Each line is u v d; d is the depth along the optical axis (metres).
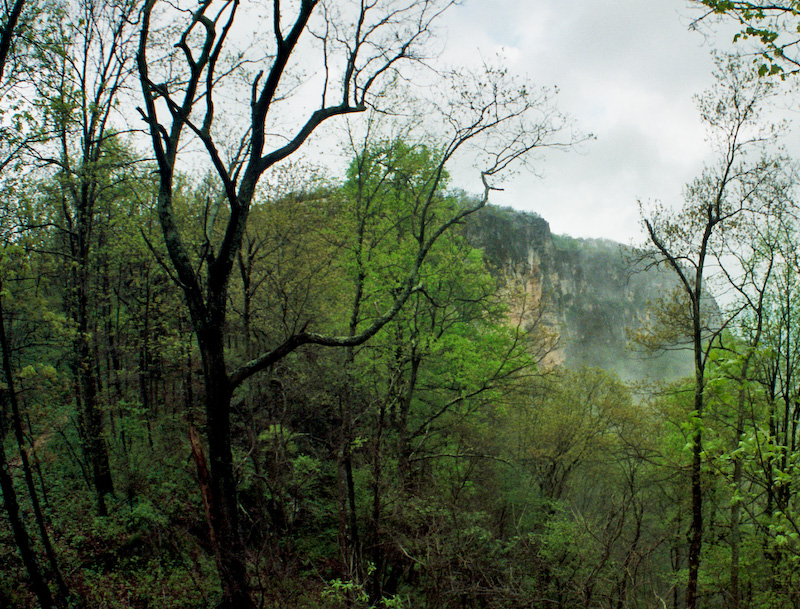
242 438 15.50
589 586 11.18
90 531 11.61
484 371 15.78
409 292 10.11
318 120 8.66
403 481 13.71
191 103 8.11
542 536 13.72
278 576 10.58
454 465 18.02
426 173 15.86
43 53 9.35
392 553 12.66
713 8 4.23
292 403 14.30
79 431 13.48
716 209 12.61
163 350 16.53
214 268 7.61
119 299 18.91
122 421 15.04
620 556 14.85
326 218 15.92
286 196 14.95
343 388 13.55
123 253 17.22
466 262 18.78
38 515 8.19
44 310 10.09
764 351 5.06
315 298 16.09
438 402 19.22
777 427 12.62
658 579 17.20
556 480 20.39
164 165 7.57
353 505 12.72
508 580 11.90
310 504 15.00
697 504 12.49
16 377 8.58
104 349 16.45
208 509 7.56
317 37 8.80
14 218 9.64
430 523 12.88
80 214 13.16
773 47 4.27
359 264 14.56
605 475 22.20
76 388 13.27
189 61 7.89
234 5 7.75
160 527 12.50
